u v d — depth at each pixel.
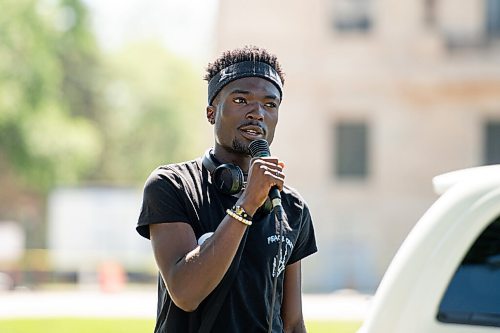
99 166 87.25
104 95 83.19
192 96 91.38
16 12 58.41
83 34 68.19
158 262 6.10
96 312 20.17
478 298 5.78
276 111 6.45
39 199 83.00
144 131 88.25
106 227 57.19
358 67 50.41
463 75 49.84
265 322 6.12
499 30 49.94
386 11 50.38
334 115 50.75
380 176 50.53
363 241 50.41
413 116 50.44
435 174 50.31
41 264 55.78
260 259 6.13
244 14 49.75
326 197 50.44
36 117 60.88
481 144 50.25
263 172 5.92
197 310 6.08
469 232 5.84
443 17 50.22
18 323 17.22
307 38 50.31
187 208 6.18
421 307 5.81
